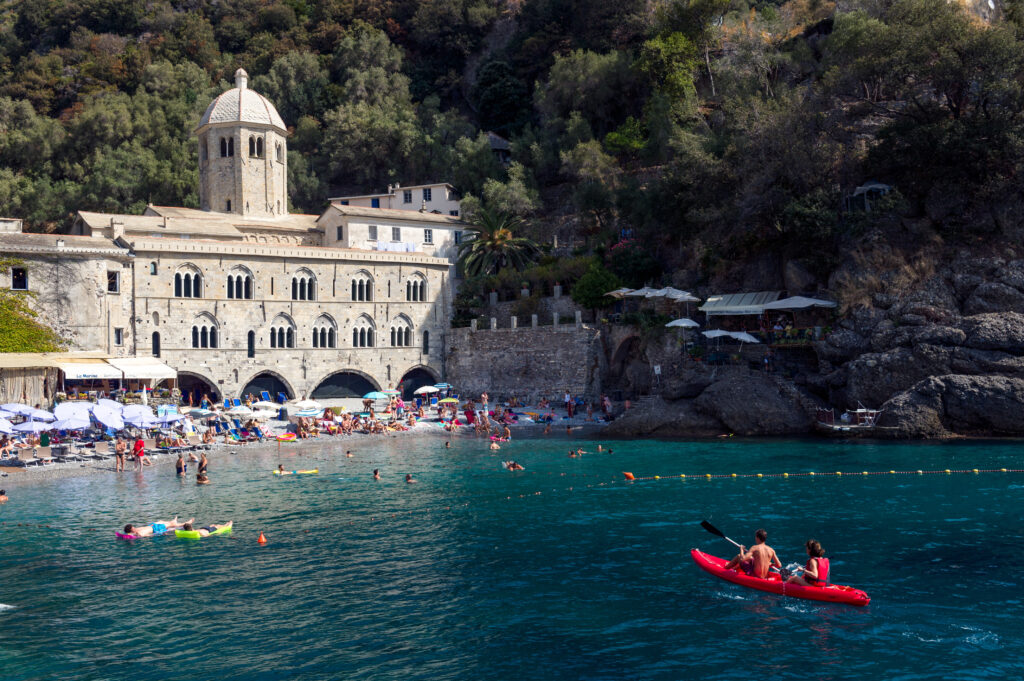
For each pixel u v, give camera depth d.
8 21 173.25
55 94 150.25
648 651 22.34
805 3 129.00
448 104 150.50
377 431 70.50
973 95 70.50
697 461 52.19
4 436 55.88
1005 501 39.00
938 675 20.66
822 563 26.73
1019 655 21.75
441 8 153.50
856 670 21.00
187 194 117.44
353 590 27.75
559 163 118.12
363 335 89.62
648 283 85.44
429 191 115.12
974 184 67.69
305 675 21.09
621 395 79.38
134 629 24.36
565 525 36.44
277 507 41.03
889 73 71.31
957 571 28.47
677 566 30.02
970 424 55.81
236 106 97.00
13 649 22.94
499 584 28.14
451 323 95.69
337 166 129.38
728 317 76.12
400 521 37.69
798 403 62.78
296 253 85.19
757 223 75.88
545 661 21.78
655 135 101.38
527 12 148.00
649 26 126.81
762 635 23.41
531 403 84.06
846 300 65.75
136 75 152.25
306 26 166.00
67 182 119.00
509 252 99.69
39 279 71.69
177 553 32.59
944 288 61.72
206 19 171.12
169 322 78.69
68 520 38.41
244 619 25.09
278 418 76.50
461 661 21.83
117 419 55.69
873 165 73.50
